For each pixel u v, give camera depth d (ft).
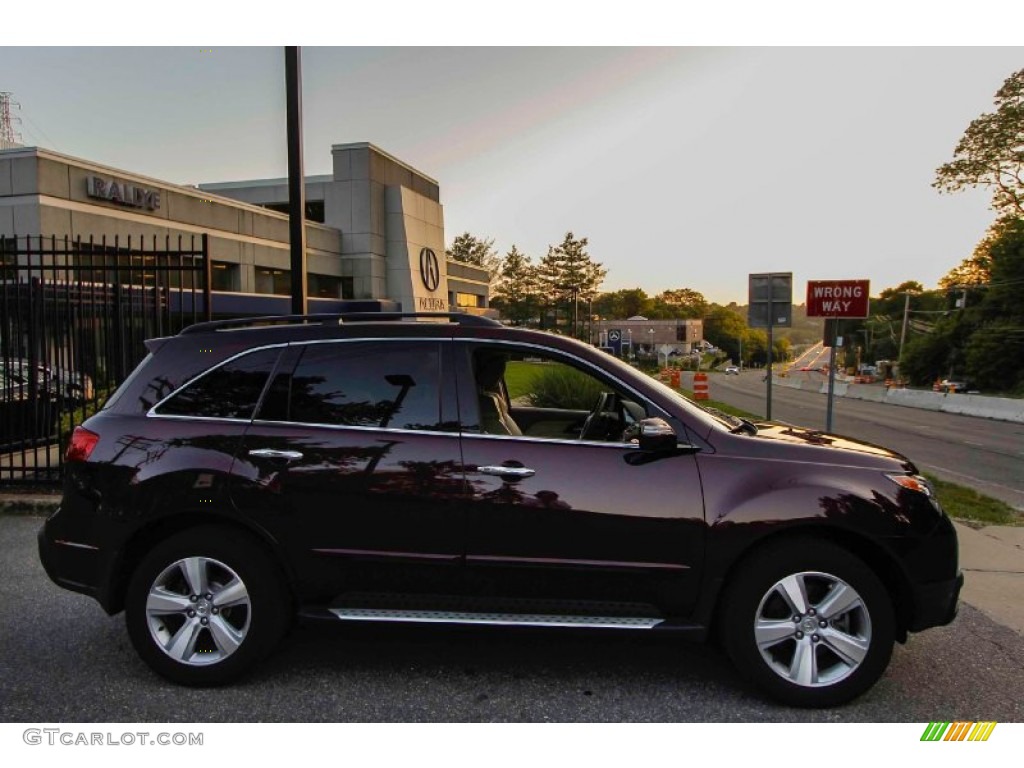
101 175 73.82
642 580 10.67
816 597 10.63
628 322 405.18
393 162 128.47
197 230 88.53
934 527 10.68
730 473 10.73
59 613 14.11
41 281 23.41
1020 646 13.12
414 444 10.93
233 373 11.57
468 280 187.01
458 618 10.81
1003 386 121.90
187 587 11.09
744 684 11.42
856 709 10.68
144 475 11.03
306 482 10.86
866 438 53.47
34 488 22.97
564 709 10.60
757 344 467.11
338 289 120.88
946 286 175.83
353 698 10.85
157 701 10.73
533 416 14.33
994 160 132.36
